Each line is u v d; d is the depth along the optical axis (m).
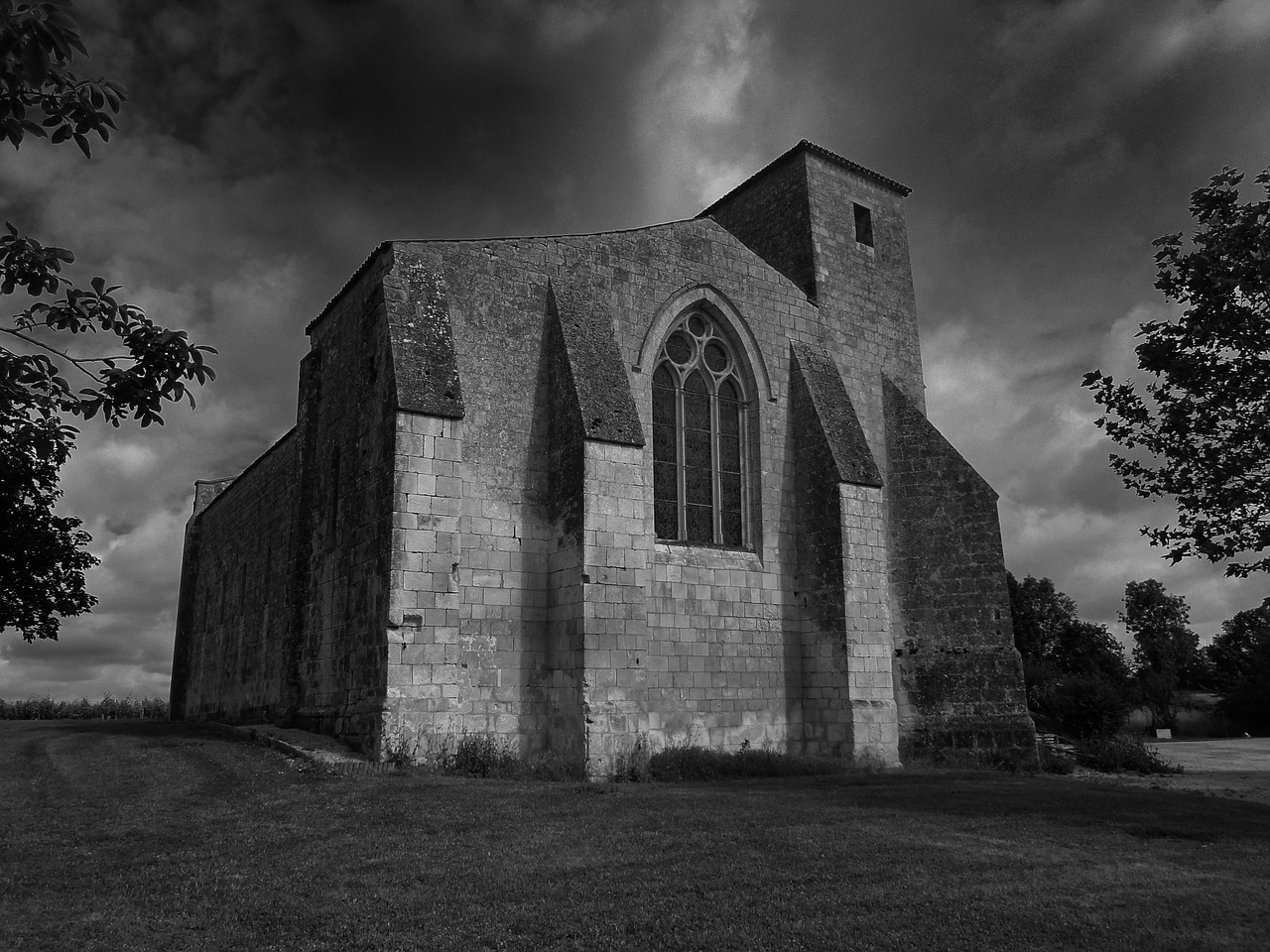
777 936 7.22
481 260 20.23
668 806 12.80
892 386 27.08
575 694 17.92
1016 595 60.88
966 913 7.80
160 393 7.32
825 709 21.84
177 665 43.00
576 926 7.45
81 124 5.96
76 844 10.46
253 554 31.89
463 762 16.58
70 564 33.53
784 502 23.33
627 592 18.62
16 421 7.15
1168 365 13.81
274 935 7.28
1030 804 13.76
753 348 23.84
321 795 13.19
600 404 19.38
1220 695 67.81
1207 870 9.65
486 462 19.14
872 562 22.62
